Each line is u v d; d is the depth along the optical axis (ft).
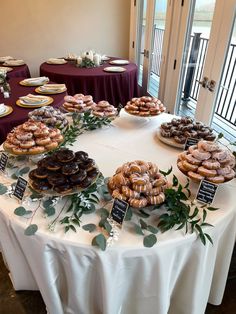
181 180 3.38
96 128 4.85
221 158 3.01
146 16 11.24
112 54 14.39
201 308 3.42
